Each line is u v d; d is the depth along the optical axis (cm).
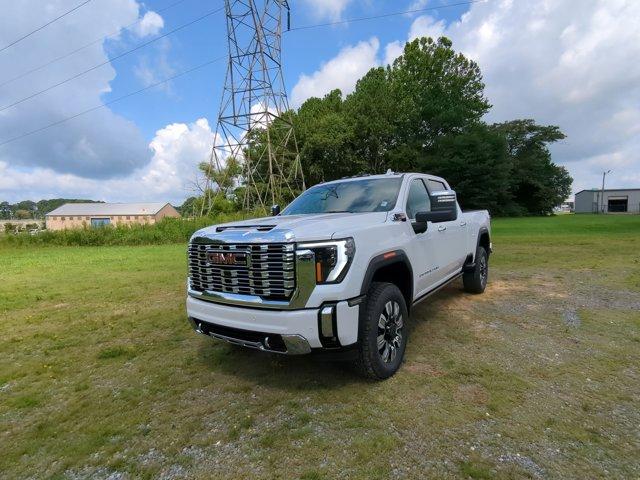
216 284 333
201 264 347
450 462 231
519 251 1161
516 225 2477
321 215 384
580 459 231
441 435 258
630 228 1966
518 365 360
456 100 4784
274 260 295
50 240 2202
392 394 313
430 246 436
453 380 334
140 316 591
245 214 2761
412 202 445
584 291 632
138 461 246
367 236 322
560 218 3866
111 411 309
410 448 246
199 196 4312
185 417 296
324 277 289
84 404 322
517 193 5747
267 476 227
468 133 4428
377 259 325
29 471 242
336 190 479
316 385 335
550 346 403
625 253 1052
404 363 370
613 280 708
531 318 499
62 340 489
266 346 304
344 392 320
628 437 251
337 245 293
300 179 4234
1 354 446
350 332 296
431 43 4747
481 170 4303
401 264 367
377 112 4284
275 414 293
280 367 376
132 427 285
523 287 678
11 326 559
